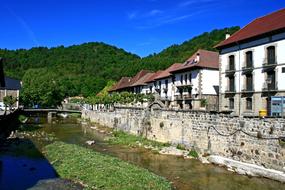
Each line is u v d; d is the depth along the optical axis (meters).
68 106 110.00
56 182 21.39
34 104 106.06
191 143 32.56
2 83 50.34
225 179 22.55
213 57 54.09
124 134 46.81
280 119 22.56
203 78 50.94
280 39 36.78
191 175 23.70
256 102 39.78
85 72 170.62
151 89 69.56
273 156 22.95
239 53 42.53
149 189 19.25
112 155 31.44
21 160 28.52
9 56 196.25
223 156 28.00
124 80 90.62
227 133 27.66
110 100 66.44
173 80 59.62
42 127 60.59
